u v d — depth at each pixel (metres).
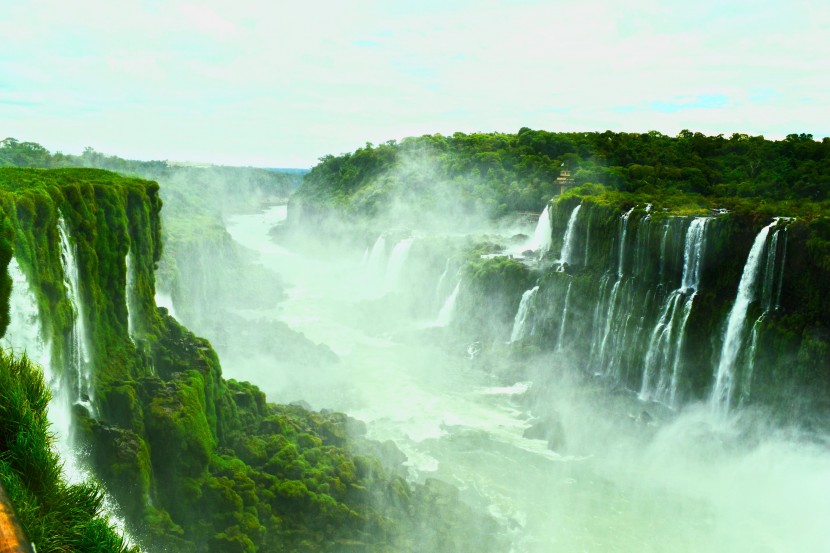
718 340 53.56
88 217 38.22
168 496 34.81
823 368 46.00
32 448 14.24
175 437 35.31
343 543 35.91
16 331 28.31
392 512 39.19
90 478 26.97
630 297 61.16
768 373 49.12
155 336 45.06
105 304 39.41
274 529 36.06
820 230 47.75
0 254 26.11
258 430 44.38
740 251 53.41
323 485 38.78
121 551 14.86
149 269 48.16
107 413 35.47
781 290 49.84
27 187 33.69
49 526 13.08
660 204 65.50
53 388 30.66
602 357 63.69
